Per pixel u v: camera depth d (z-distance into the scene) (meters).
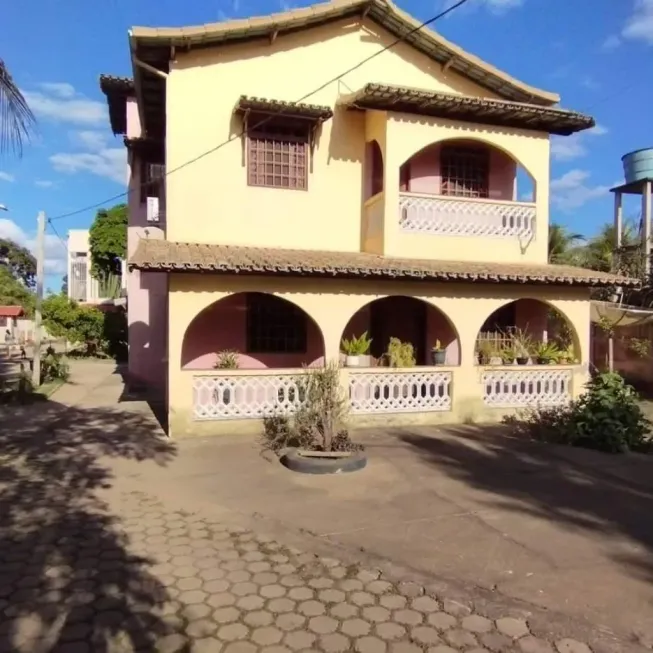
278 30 12.94
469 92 14.67
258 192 13.05
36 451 9.78
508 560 5.50
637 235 22.22
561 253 26.17
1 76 5.22
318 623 4.38
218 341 13.05
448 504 7.15
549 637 4.21
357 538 6.05
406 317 14.28
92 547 5.76
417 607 4.64
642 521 6.59
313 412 9.33
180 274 10.67
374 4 13.36
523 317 14.77
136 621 4.38
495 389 12.65
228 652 4.00
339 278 11.34
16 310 47.84
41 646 4.05
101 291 38.03
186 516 6.71
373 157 13.85
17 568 5.27
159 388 17.83
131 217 17.69
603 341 19.14
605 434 10.09
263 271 10.49
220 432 10.95
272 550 5.75
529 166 13.62
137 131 17.88
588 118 13.12
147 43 12.09
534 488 7.86
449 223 13.17
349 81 13.71
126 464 8.96
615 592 4.86
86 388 18.50
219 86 12.84
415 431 11.48
